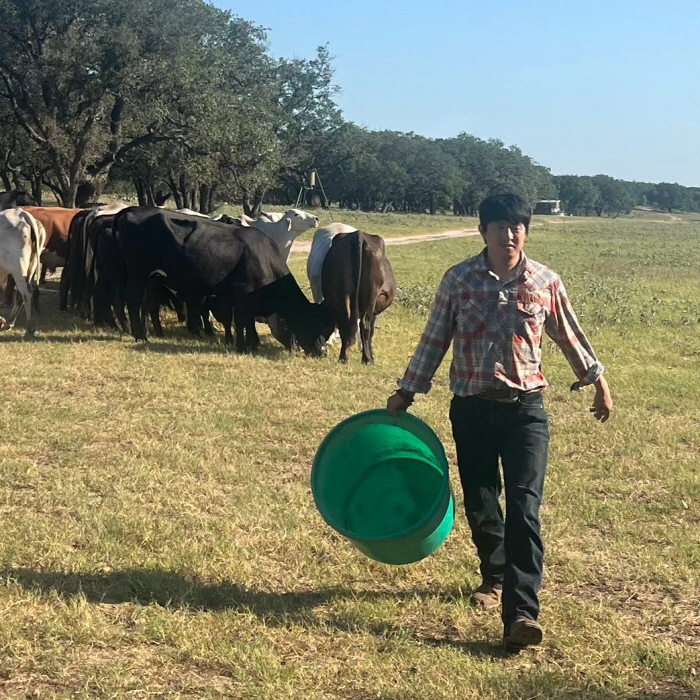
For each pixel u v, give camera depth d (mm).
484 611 4535
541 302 4215
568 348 4387
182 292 12414
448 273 4332
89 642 4051
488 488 4465
